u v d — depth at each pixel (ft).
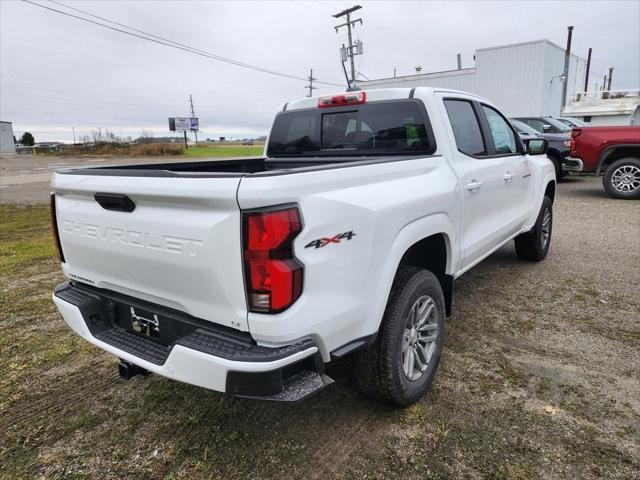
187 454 8.01
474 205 11.41
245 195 5.83
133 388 10.08
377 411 9.02
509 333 12.14
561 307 13.76
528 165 15.57
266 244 5.94
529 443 8.02
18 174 79.15
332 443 8.16
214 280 6.40
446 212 9.82
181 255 6.63
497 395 9.41
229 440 8.33
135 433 8.60
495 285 15.70
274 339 6.21
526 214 15.81
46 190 50.96
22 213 34.37
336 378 10.21
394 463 7.66
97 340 8.04
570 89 88.12
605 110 66.59
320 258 6.48
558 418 8.64
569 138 39.17
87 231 8.07
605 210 28.43
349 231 6.94
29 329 13.08
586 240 21.44
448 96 11.46
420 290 8.73
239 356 6.16
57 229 8.93
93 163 106.63
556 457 7.67
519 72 72.69
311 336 6.55
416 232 8.60
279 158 13.67
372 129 11.69
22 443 8.41
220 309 6.54
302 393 6.37
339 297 6.88
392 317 8.21
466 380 9.96
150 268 7.17
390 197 7.98
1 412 9.34
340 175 7.11
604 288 15.23
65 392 9.99
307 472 7.52
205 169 12.20
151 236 6.94
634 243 20.70
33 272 18.31
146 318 7.76
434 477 7.34
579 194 35.17
